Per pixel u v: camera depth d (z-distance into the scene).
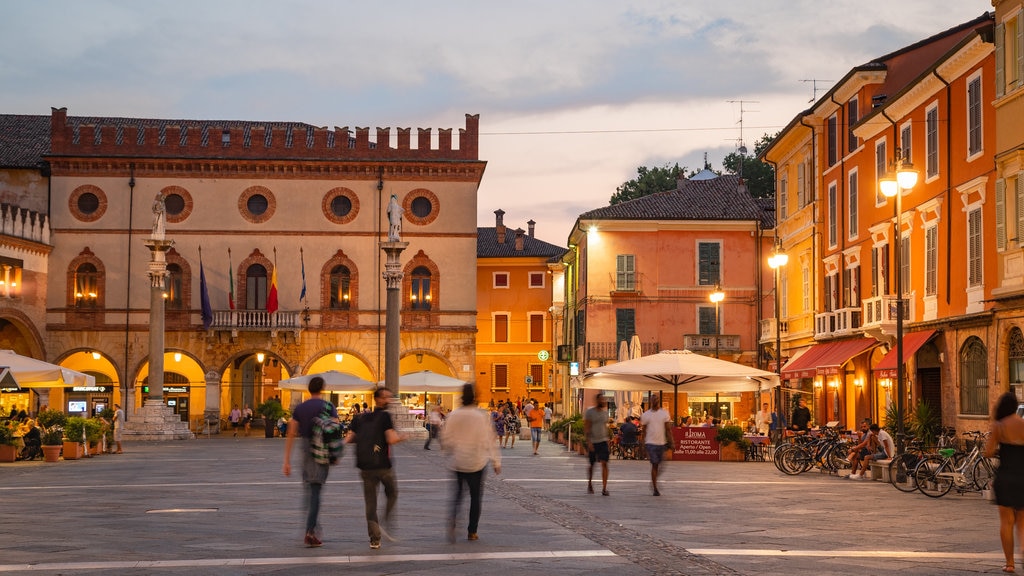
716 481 29.84
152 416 58.19
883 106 41.66
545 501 23.62
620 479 30.42
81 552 15.39
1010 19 32.03
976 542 16.97
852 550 15.90
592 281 68.62
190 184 66.81
